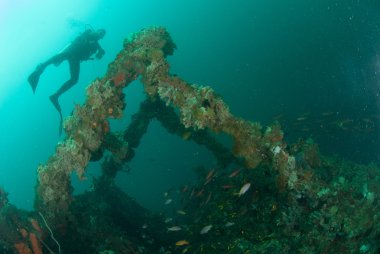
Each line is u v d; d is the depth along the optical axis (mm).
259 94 22188
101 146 7426
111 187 9625
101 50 10305
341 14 23172
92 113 6461
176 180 19812
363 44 18516
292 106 17922
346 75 16984
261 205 6000
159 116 9180
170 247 7133
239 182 7250
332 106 15430
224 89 26688
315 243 4801
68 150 6348
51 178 6383
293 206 5348
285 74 21938
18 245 5652
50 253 5910
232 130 5680
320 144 13055
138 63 6418
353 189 5516
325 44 21641
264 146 5715
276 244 4992
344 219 4879
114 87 6477
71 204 6531
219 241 5859
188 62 38375
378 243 4605
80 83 58344
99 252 5922
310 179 5496
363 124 12641
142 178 22781
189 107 5656
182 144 23594
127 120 34688
